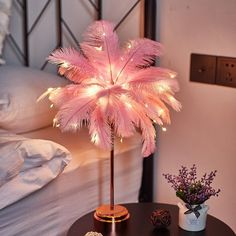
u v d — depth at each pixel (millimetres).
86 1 2045
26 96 1837
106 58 1488
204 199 1447
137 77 1469
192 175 1506
